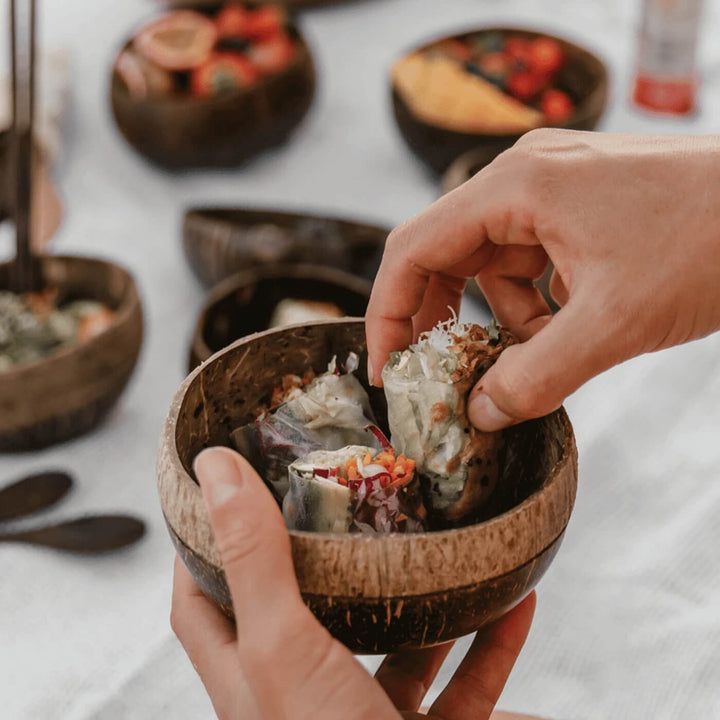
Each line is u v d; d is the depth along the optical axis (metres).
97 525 0.80
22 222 0.87
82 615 0.77
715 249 0.63
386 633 0.60
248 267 0.91
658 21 1.07
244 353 0.66
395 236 0.67
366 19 1.24
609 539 0.79
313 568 0.58
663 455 0.83
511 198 0.65
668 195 0.63
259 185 1.05
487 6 1.25
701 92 1.12
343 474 0.64
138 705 0.73
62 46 1.15
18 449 0.83
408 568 0.57
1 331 0.85
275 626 0.59
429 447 0.64
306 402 0.67
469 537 0.58
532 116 0.99
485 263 0.69
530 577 0.61
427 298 0.71
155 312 0.94
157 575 0.78
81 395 0.83
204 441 0.66
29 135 0.86
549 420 0.64
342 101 1.14
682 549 0.79
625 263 0.63
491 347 0.65
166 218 1.03
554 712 0.73
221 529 0.59
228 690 0.64
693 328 0.63
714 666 0.74
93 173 1.07
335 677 0.60
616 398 0.86
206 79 1.03
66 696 0.73
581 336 0.63
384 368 0.66
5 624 0.76
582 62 1.05
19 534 0.79
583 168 0.64
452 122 0.99
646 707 0.73
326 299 0.89
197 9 1.12
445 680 0.75
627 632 0.76
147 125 1.01
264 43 1.07
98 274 0.89
